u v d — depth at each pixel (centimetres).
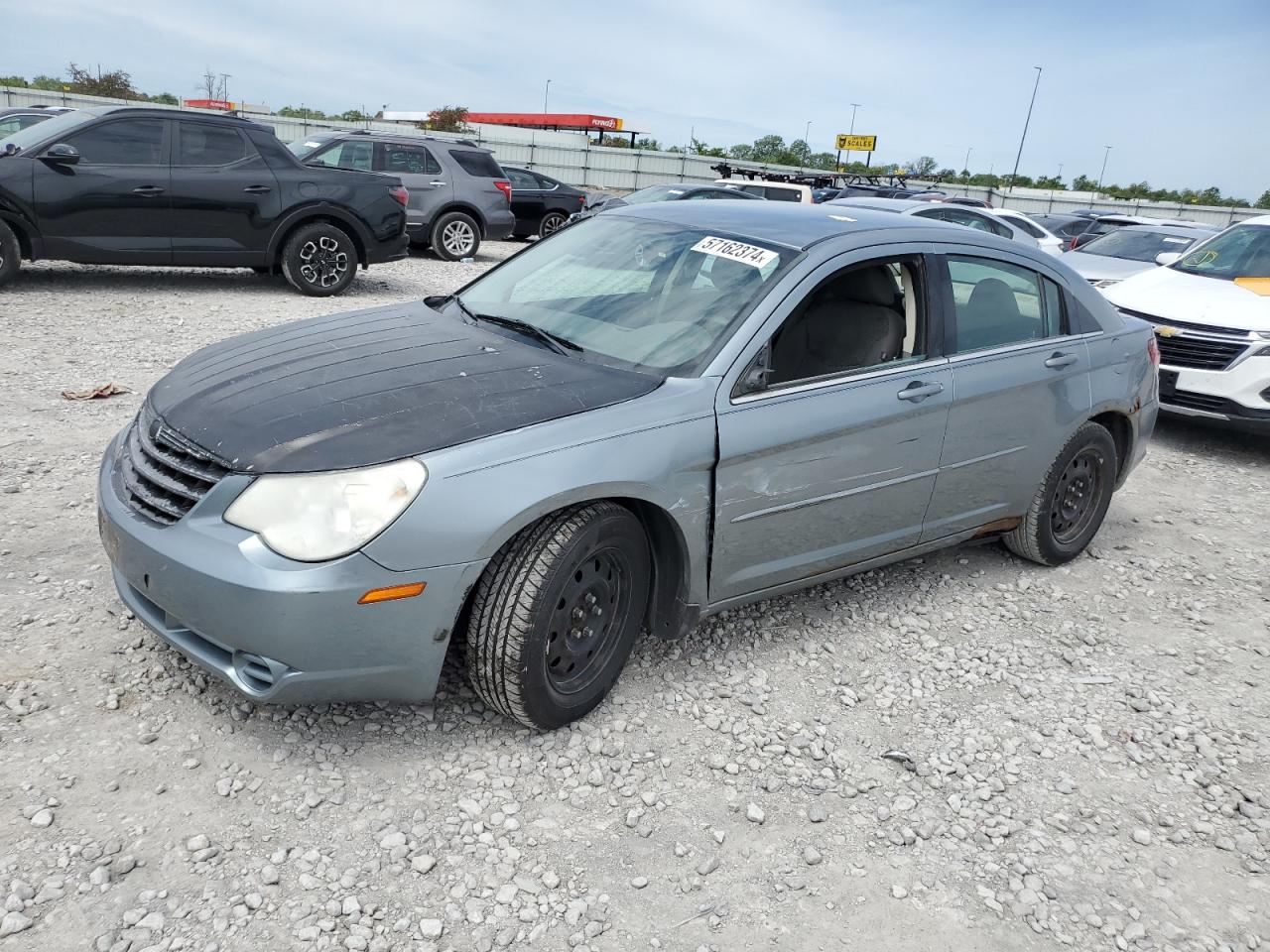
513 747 307
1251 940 262
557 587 290
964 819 300
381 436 276
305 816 267
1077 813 309
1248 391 698
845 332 383
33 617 346
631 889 257
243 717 304
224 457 275
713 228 393
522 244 2053
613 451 297
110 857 245
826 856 277
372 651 270
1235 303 737
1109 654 414
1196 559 531
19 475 473
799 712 346
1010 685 381
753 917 252
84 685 311
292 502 262
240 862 249
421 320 383
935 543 426
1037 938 256
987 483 429
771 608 419
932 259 401
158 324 839
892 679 375
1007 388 417
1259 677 407
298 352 340
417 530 265
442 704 323
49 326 794
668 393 320
